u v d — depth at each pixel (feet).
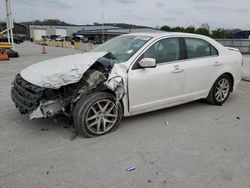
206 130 12.80
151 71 12.72
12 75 28.50
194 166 9.46
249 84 24.79
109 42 15.81
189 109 16.06
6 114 14.51
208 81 15.71
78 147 10.73
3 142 11.04
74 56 13.47
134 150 10.59
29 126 12.81
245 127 13.30
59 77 10.67
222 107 16.63
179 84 14.06
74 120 11.32
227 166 9.49
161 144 11.18
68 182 8.38
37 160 9.66
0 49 46.91
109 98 11.72
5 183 8.27
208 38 16.05
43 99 10.73
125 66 12.08
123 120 13.93
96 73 11.64
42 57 54.08
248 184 8.41
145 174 8.89
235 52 17.60
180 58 14.19
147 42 13.12
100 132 11.84
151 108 13.42
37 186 8.15
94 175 8.79
